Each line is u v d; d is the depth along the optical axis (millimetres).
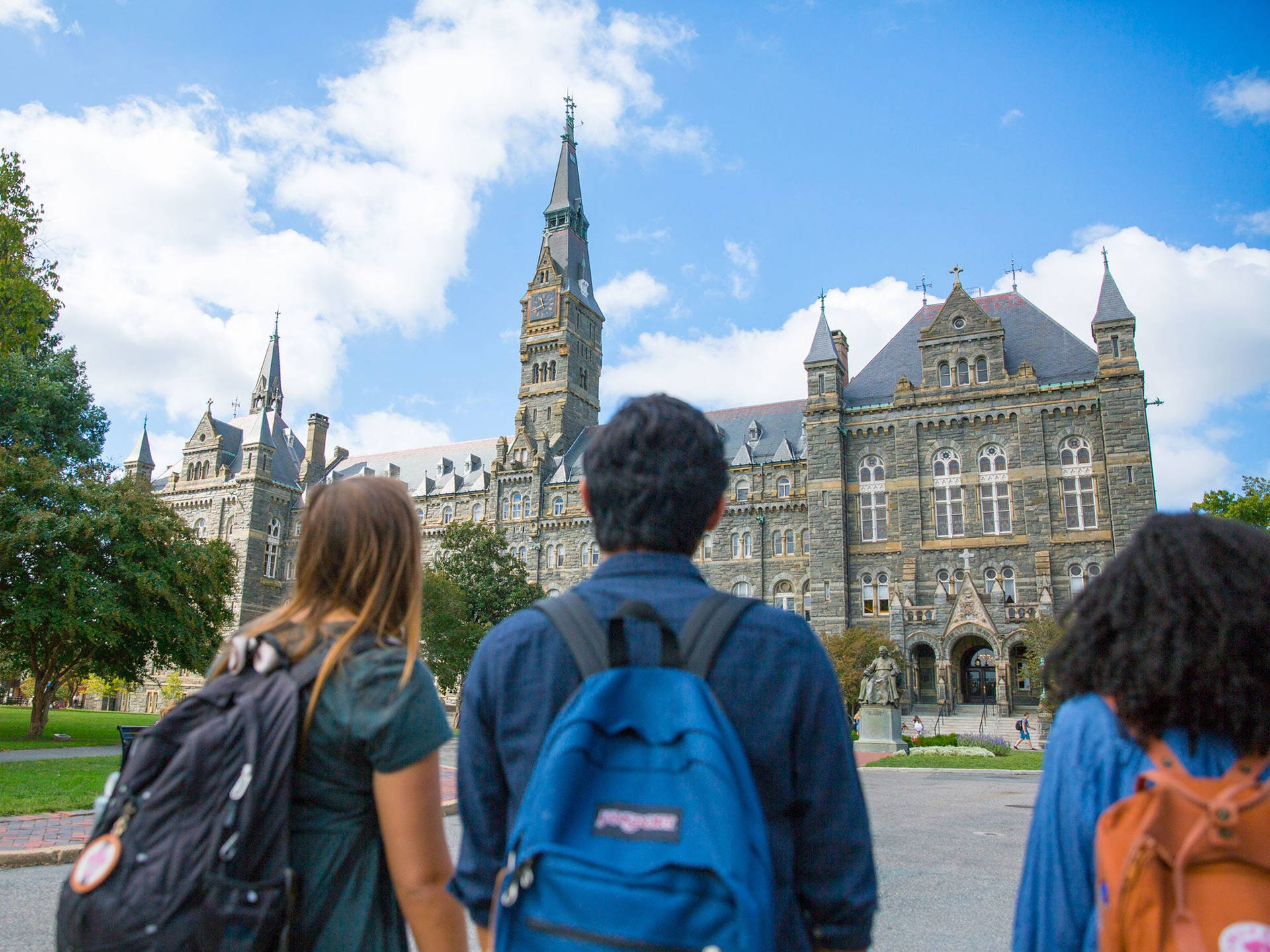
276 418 101125
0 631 35156
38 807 15344
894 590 54938
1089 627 2857
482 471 86812
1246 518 54719
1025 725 43594
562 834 2281
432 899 3141
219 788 2891
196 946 2713
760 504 70812
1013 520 55125
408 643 3521
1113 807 2520
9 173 29266
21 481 35062
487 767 2896
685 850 2152
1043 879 2756
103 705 89062
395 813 3127
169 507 39062
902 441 58594
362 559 3541
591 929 2139
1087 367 56000
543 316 88125
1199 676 2514
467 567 56750
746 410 78438
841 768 2730
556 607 2910
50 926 8586
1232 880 2332
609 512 3104
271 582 89312
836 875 2648
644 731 2406
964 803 19719
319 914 3059
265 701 3066
